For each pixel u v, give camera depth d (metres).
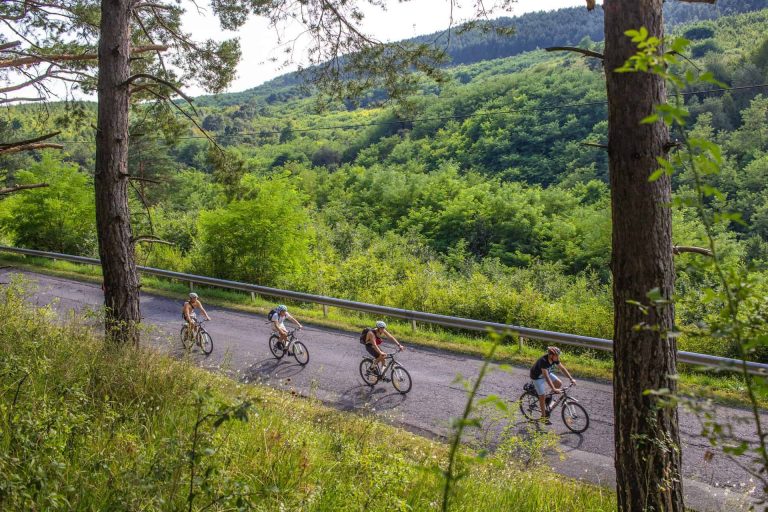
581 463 8.52
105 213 10.25
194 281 21.14
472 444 8.70
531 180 99.19
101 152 10.21
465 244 63.75
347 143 134.50
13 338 7.77
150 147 36.16
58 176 28.20
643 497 5.04
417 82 10.98
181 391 6.95
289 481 4.87
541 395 9.62
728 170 77.38
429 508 5.20
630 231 4.98
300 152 123.25
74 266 25.53
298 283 22.28
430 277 20.23
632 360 5.04
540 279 32.72
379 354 11.45
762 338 1.83
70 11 10.97
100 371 6.80
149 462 3.97
